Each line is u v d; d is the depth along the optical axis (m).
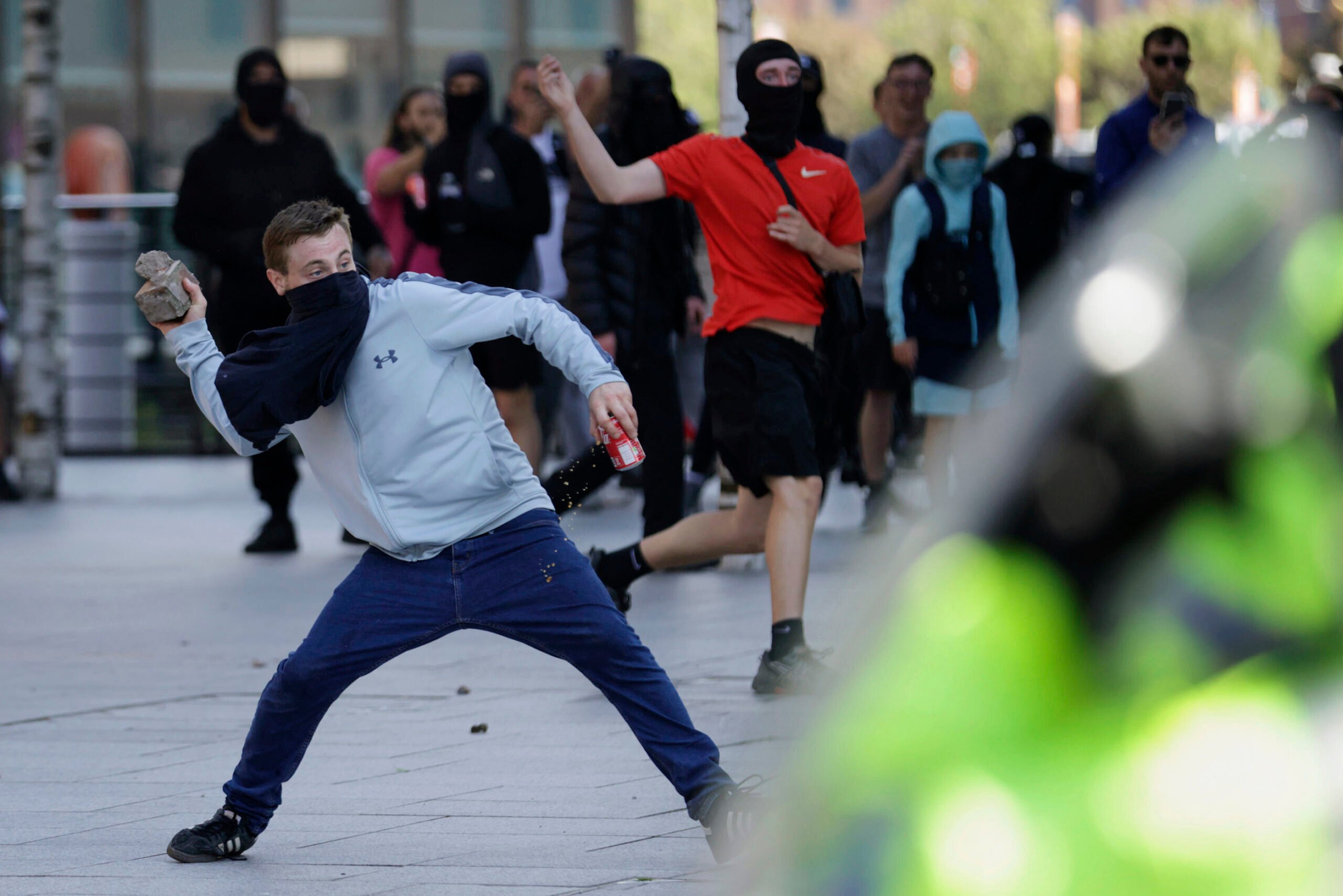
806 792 2.30
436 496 9.43
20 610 19.86
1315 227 2.38
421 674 15.58
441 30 49.84
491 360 22.33
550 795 10.98
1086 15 170.12
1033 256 24.59
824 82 23.62
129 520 29.14
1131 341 2.35
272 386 9.20
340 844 9.96
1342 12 12.63
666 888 8.77
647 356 19.52
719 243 14.21
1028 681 2.24
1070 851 2.16
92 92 49.38
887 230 23.61
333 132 49.78
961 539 2.33
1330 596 2.22
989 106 151.50
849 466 24.64
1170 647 2.22
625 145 19.34
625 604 15.53
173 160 49.53
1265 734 2.16
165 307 9.38
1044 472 2.32
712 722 12.48
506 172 22.33
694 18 135.00
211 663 16.45
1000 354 21.17
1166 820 2.15
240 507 30.94
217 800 11.16
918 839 2.21
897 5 160.25
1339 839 2.11
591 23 50.34
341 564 23.39
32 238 32.22
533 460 22.55
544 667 15.80
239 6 49.53
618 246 19.27
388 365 9.38
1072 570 2.27
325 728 13.34
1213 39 110.94
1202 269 2.39
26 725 13.72
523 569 9.44
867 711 2.29
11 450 35.19
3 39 49.19
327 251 9.29
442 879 9.12
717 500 29.80
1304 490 2.27
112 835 10.28
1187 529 2.27
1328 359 2.32
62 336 39.69
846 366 14.29
